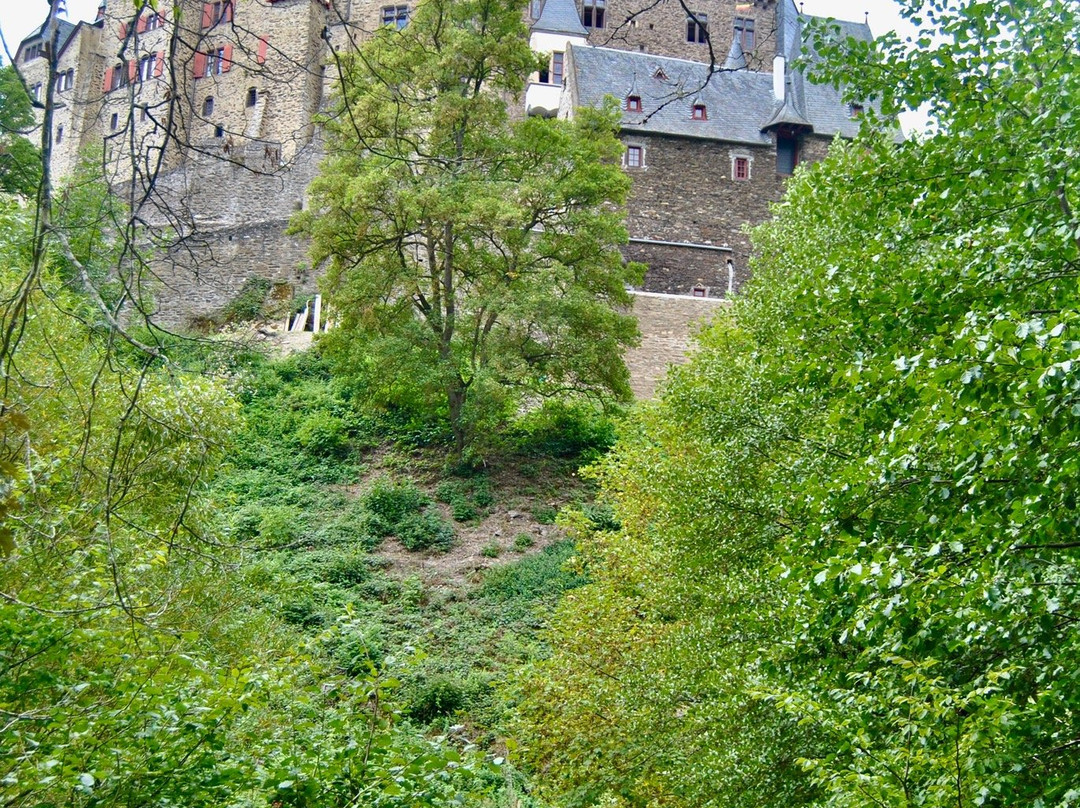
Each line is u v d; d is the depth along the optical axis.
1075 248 7.57
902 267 9.15
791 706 7.72
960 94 9.02
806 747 10.37
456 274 31.06
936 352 6.78
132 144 4.93
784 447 12.23
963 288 7.93
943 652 7.12
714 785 10.68
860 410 8.09
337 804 7.38
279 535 25.19
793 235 17.45
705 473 12.59
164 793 7.21
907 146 9.46
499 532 26.48
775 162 46.06
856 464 7.54
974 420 6.47
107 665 8.14
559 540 26.00
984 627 6.36
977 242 7.95
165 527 11.44
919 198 9.18
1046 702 6.34
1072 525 6.39
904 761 6.82
